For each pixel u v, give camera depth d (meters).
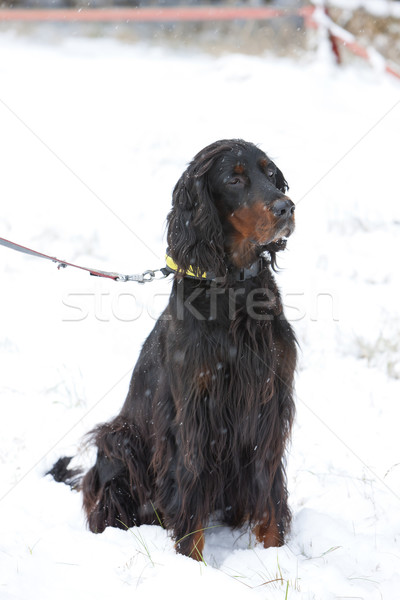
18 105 10.66
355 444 4.56
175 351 3.51
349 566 3.32
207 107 10.01
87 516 3.93
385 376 5.39
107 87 11.25
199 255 3.56
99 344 5.94
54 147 9.45
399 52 12.12
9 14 14.44
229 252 3.61
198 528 3.57
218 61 11.30
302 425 4.81
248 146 3.66
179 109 10.07
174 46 13.90
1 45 14.21
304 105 9.85
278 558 3.33
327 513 3.87
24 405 5.12
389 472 4.23
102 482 3.96
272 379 3.54
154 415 3.74
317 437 4.66
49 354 5.81
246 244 3.59
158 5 16.62
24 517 3.83
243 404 3.51
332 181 8.25
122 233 7.58
